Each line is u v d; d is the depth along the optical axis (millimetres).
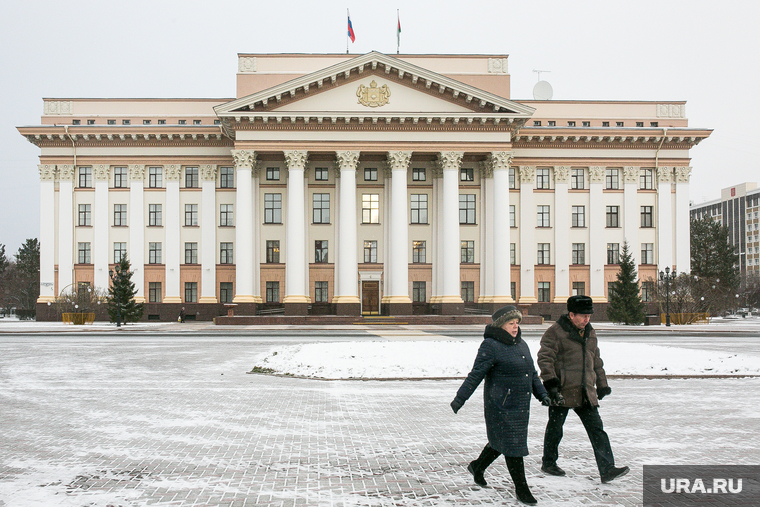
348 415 11617
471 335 32969
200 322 51312
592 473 7902
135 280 52969
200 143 53375
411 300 51531
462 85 47406
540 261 54000
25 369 18500
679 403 12805
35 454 8859
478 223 52750
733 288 83375
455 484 7461
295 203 47812
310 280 52031
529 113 47906
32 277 96250
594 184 54219
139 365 19469
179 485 7422
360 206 52344
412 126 48281
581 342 7562
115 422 11008
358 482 7535
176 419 11258
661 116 55406
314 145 48125
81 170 53844
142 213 53250
